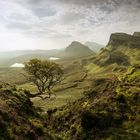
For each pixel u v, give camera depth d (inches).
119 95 1565.0
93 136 1337.4
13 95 1537.9
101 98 1673.2
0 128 866.8
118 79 1886.1
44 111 1931.6
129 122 1339.8
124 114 1412.4
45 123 1455.5
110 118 1403.8
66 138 1435.8
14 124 984.9
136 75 1812.3
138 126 1288.1
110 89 1784.0
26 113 1374.3
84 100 1844.2
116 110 1451.8
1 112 997.8
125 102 1504.7
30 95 1881.2
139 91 1549.0
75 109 1743.4
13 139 867.4
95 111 1496.1
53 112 1882.4
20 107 1363.2
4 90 1519.4
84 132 1396.4
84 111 1525.6
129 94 1555.1
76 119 1572.3
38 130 1138.0
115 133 1282.0
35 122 1243.8
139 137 1208.8
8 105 1197.7
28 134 984.9
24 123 1087.0
